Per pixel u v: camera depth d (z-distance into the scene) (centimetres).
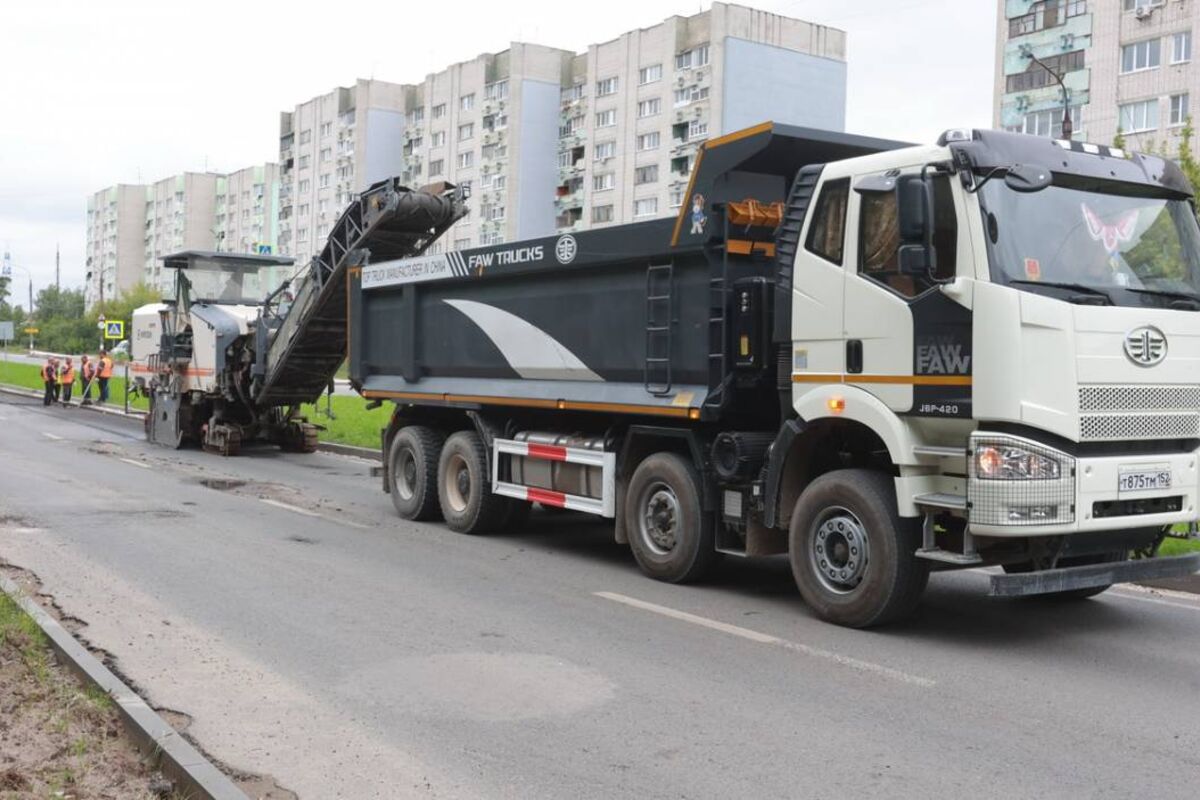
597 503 953
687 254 846
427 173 8712
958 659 661
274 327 1866
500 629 720
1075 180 689
